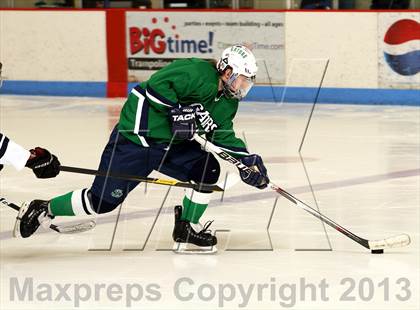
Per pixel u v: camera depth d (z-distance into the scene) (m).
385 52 30.70
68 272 12.53
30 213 13.16
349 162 21.12
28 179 19.31
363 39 30.91
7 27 34.38
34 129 26.38
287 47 31.78
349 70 31.20
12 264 12.97
